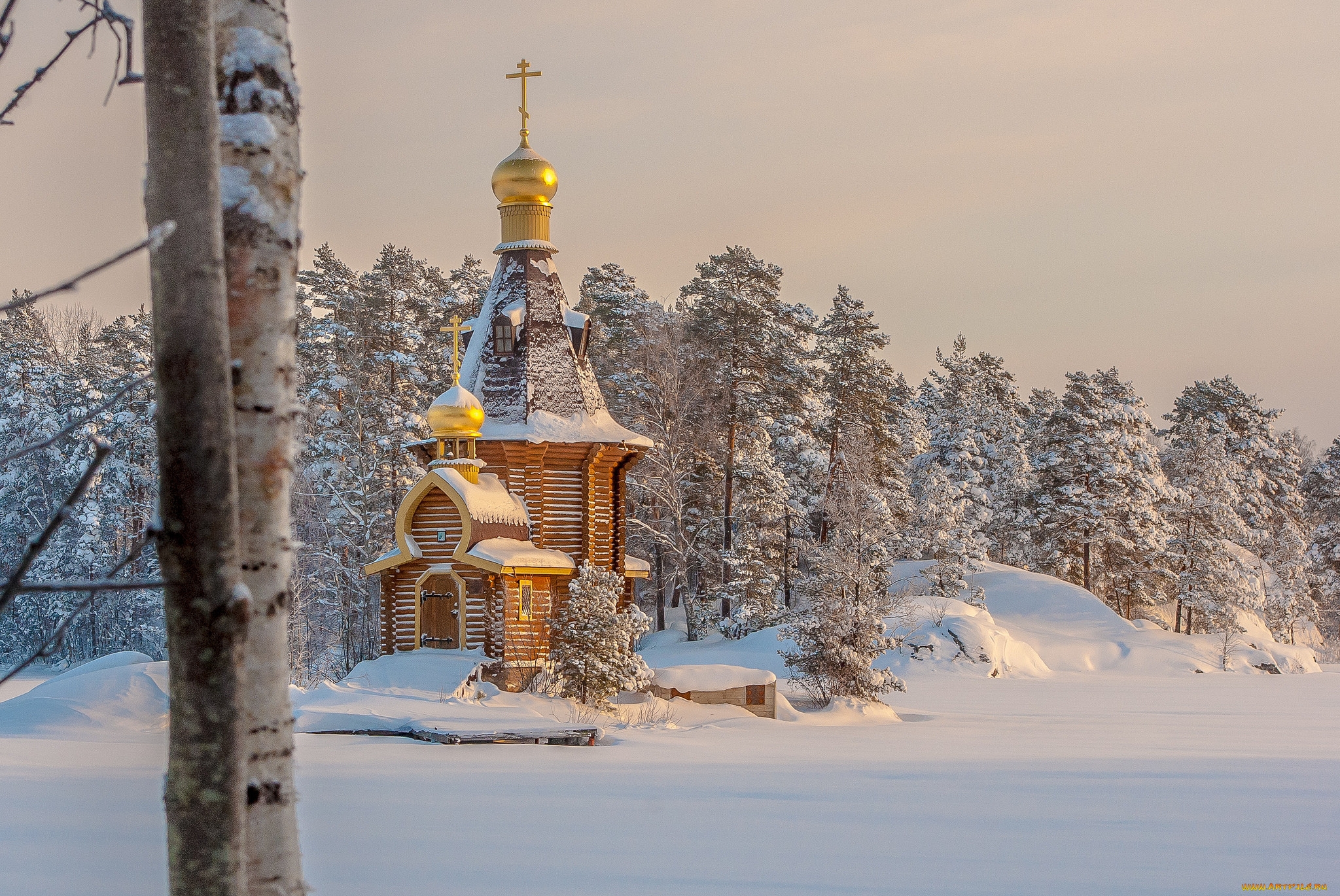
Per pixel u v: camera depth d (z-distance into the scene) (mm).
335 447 62062
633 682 36344
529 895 11742
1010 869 14094
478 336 41844
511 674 35750
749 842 15477
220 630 4891
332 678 56375
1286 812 19453
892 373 80062
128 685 30641
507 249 41875
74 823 15359
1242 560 99750
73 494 4055
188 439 4887
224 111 5742
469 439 38781
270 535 5559
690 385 67938
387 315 67000
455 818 16703
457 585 37469
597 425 41031
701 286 70875
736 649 60625
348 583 60281
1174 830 17484
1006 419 105688
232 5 5824
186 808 4863
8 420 74438
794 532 75938
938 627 68188
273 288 5680
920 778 23609
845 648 41594
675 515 69188
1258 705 48594
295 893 5445
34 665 71250
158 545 4906
